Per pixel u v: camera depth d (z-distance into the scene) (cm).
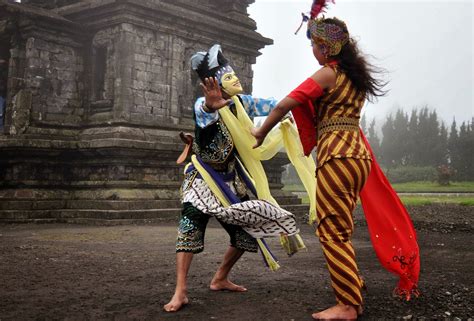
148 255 669
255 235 388
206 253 690
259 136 357
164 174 1491
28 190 1374
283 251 718
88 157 1446
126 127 1459
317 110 357
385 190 366
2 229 1107
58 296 405
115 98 1484
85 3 1546
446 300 388
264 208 382
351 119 347
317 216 346
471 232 1030
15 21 1505
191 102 1669
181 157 411
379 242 362
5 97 1592
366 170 344
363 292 422
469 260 623
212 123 380
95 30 1568
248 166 405
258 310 361
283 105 341
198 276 498
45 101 1505
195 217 381
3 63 1584
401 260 359
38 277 491
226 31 1756
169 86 1591
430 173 6669
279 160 1819
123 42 1488
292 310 360
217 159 394
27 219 1298
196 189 387
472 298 395
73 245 793
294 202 1772
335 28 346
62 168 1471
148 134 1487
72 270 534
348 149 339
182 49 1638
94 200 1345
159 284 456
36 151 1401
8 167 1416
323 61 357
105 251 714
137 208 1315
